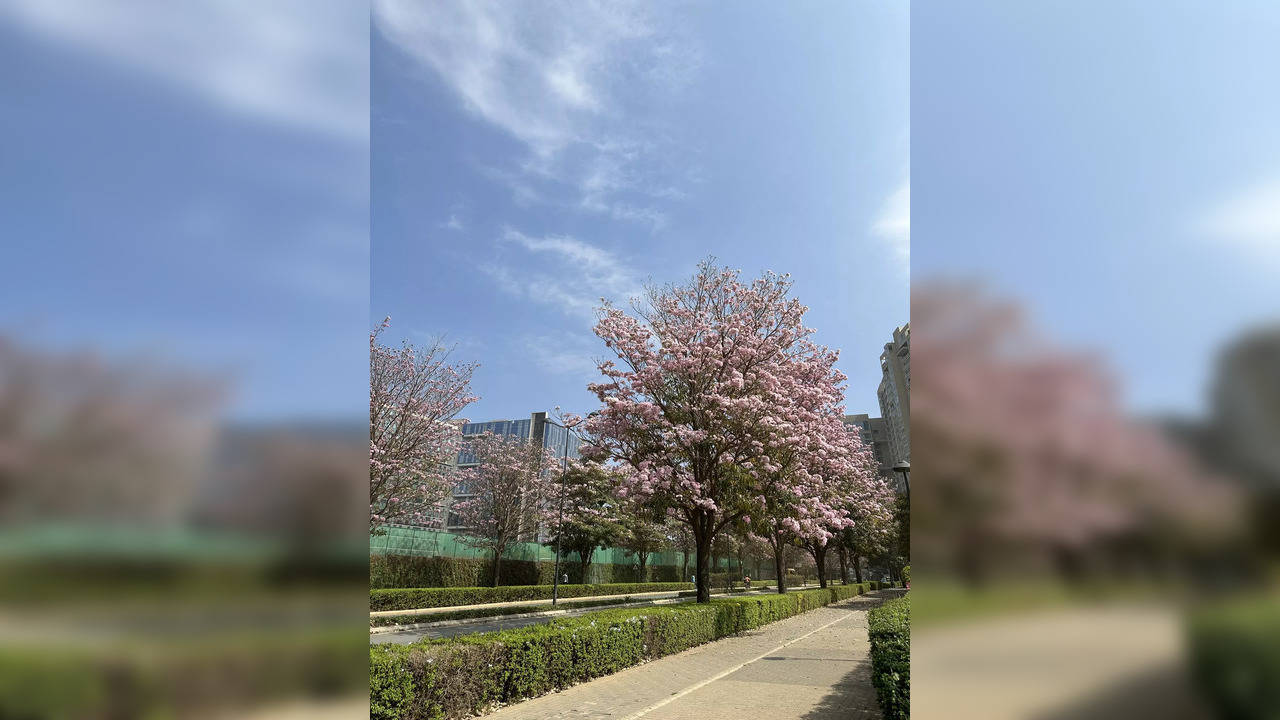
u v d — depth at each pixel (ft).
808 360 65.41
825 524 68.69
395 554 84.53
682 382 59.06
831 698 27.27
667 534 130.93
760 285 61.52
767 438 56.03
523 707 25.90
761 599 63.52
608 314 61.00
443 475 62.75
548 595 98.43
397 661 20.74
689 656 40.78
